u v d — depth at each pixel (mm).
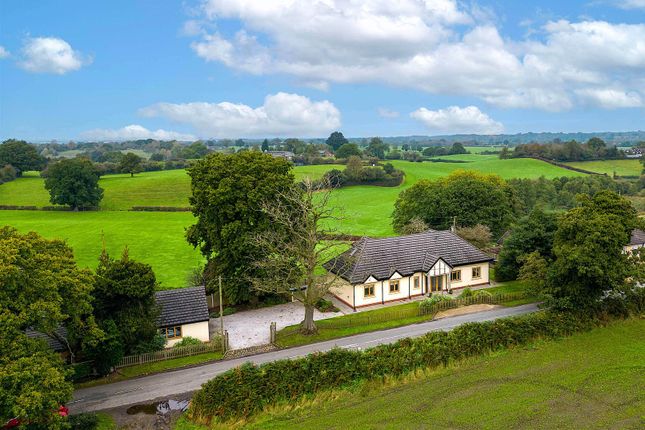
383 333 48062
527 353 41062
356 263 56781
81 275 34281
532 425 30406
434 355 38656
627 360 39188
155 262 79188
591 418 31062
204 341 47094
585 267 43750
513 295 56500
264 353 44281
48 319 30312
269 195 53844
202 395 33250
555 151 199250
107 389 37938
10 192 151375
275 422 32250
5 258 28719
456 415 31781
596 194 50156
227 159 55719
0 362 27000
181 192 150000
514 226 64500
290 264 51906
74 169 131375
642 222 49844
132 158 179500
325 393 35094
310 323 48000
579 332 44812
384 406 33375
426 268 59000
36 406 25188
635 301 48906
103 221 116250
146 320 41344
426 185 87875
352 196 145250
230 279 54406
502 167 184375
